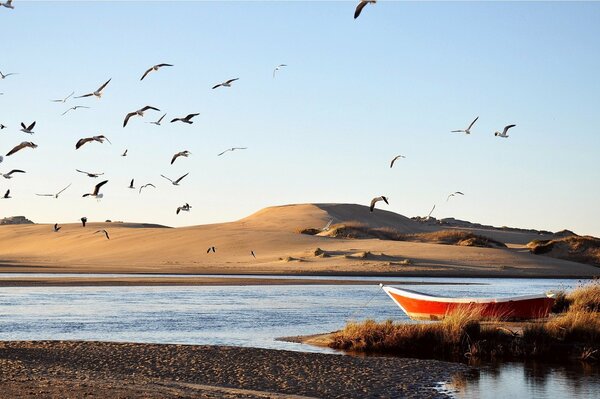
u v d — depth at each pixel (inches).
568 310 1601.9
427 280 3440.0
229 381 895.7
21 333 1346.0
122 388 733.3
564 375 970.1
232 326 1469.0
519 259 4685.0
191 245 5369.1
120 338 1286.9
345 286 2834.6
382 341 1163.3
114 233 6427.2
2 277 3179.1
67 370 895.1
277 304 1973.4
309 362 1018.1
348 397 826.8
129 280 3004.4
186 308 1841.8
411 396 838.5
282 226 7785.4
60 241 6604.3
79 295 2246.6
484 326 1195.9
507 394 854.5
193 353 1067.9
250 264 4377.5
